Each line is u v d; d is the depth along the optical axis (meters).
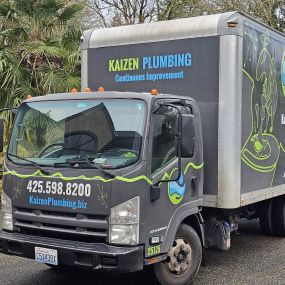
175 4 21.78
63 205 5.17
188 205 5.74
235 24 6.16
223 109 6.14
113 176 4.99
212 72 6.23
